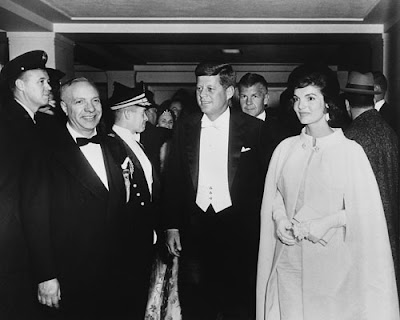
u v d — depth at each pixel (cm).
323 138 261
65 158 290
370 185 255
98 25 871
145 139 432
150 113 624
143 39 949
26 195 279
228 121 357
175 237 368
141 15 814
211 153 356
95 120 302
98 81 1560
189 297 367
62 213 290
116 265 309
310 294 257
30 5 732
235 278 361
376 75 498
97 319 302
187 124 366
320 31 863
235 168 352
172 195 367
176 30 874
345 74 1445
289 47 1143
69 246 291
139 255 330
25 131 289
